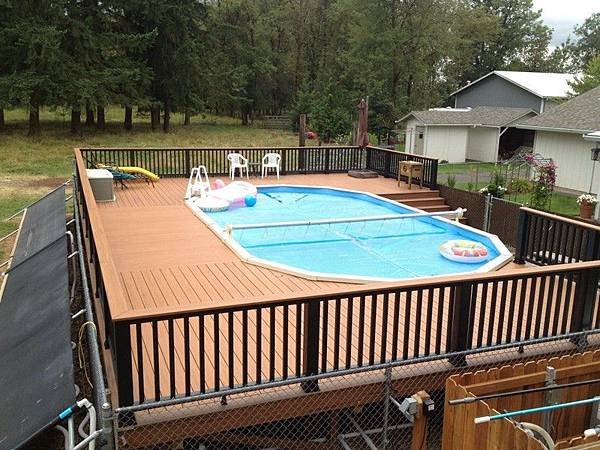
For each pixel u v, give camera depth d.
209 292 5.82
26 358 4.38
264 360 4.14
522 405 3.96
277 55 45.41
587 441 3.39
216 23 41.19
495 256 8.05
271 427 4.07
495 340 4.68
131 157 13.17
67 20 25.89
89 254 6.21
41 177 17.83
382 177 14.19
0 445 3.28
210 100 39.78
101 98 26.92
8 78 24.12
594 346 4.74
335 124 26.16
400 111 32.81
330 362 4.15
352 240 9.00
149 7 29.25
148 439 3.38
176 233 8.32
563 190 17.22
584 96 18.84
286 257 8.02
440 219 9.77
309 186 12.65
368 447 4.23
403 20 34.88
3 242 10.33
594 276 4.62
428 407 3.70
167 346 4.35
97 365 3.28
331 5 42.69
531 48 50.31
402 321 5.05
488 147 25.23
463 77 49.31
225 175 13.96
